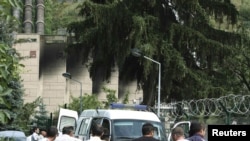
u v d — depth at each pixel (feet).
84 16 152.97
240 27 156.15
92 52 154.10
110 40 144.15
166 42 137.90
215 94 136.67
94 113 60.64
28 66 244.22
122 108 68.39
